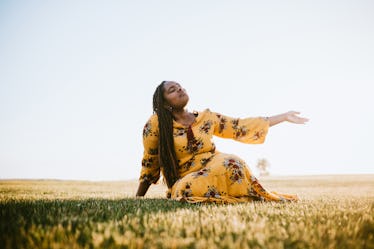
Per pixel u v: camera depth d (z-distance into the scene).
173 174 4.38
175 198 3.90
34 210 2.60
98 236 1.69
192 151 4.32
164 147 4.36
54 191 7.07
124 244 1.60
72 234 1.80
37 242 1.67
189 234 1.81
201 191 3.81
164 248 1.59
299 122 4.51
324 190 8.73
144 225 2.03
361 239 1.78
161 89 4.45
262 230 1.90
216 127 4.55
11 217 2.28
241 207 2.98
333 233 1.84
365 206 3.15
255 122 4.54
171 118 4.43
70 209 2.71
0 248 1.59
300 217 2.43
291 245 1.66
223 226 2.01
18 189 7.82
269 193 3.99
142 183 4.86
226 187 3.91
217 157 4.15
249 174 4.06
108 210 2.71
